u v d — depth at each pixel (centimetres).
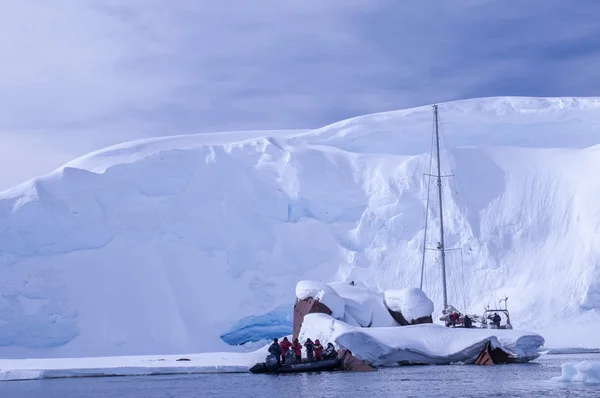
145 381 3253
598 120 7488
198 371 3650
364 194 6994
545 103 7906
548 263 6159
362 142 7856
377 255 6544
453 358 3878
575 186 6556
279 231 6719
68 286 5647
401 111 8150
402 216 6662
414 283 6341
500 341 3912
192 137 8788
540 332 5481
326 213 6962
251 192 6856
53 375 3497
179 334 5625
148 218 6300
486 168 6912
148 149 8300
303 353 3962
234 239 6462
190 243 6325
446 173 6806
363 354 3800
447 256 6419
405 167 6944
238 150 7294
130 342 5478
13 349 5275
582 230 6250
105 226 6103
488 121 7644
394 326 4356
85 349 5369
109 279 5800
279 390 2764
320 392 2672
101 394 2752
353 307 4341
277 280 6338
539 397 2434
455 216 6556
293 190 6975
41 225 5834
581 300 5775
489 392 2592
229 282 6197
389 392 2630
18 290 5488
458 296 6231
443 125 7681
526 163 6881
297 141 7794
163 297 5831
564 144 7588
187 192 6656
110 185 6397
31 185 6200
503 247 6381
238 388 2870
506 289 6106
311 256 6575
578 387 2730
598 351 4850
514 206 6594
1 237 5706
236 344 5969
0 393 2844
